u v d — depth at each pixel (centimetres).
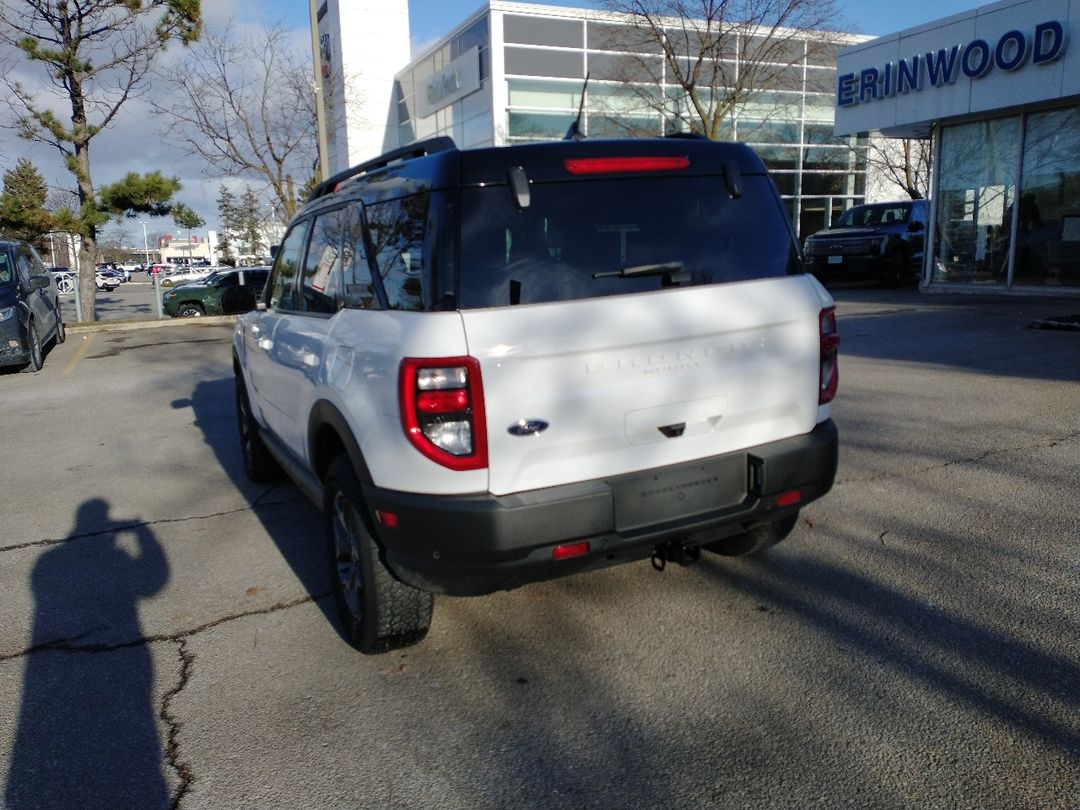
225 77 2397
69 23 1867
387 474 296
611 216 312
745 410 327
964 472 546
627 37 2456
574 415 293
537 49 2803
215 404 948
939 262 1742
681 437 315
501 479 287
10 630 393
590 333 292
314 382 363
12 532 535
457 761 281
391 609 331
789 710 300
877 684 313
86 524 546
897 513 484
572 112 2861
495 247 295
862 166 3100
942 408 710
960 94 1548
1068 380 780
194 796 269
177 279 4812
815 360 344
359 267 350
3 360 1179
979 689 306
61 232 2042
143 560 477
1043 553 419
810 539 455
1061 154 1471
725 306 319
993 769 263
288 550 484
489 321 283
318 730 303
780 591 395
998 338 1045
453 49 3116
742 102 2464
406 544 294
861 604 377
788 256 347
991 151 1598
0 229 1973
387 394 291
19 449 766
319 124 1983
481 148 304
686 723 295
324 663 351
